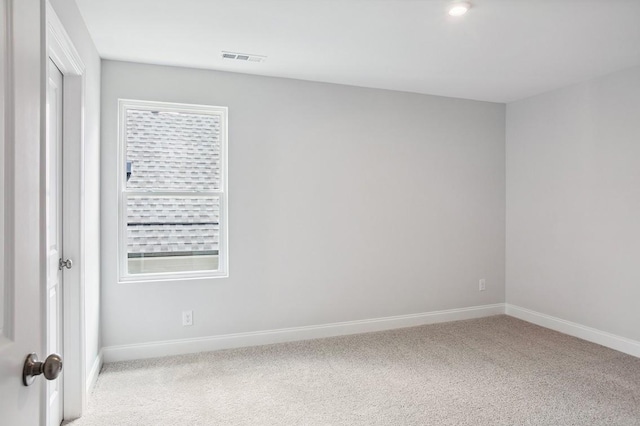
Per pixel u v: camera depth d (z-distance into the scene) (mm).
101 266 3150
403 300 4133
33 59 838
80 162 2338
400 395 2645
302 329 3748
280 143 3658
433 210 4250
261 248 3604
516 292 4457
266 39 2834
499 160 4508
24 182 792
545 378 2893
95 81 2904
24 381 791
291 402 2559
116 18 2494
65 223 2312
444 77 3668
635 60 3217
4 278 724
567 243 3893
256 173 3582
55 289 2193
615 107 3477
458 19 2531
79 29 2371
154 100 3293
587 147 3701
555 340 3715
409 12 2439
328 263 3838
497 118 4500
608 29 2658
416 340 3721
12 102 740
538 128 4184
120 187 3271
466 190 4391
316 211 3785
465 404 2521
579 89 3779
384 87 3967
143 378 2900
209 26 2627
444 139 4285
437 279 4277
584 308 3738
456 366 3111
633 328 3348
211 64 3318
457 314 4367
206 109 3492
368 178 3977
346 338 3783
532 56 3143
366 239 3979
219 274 3527
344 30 2693
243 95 3537
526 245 4324
